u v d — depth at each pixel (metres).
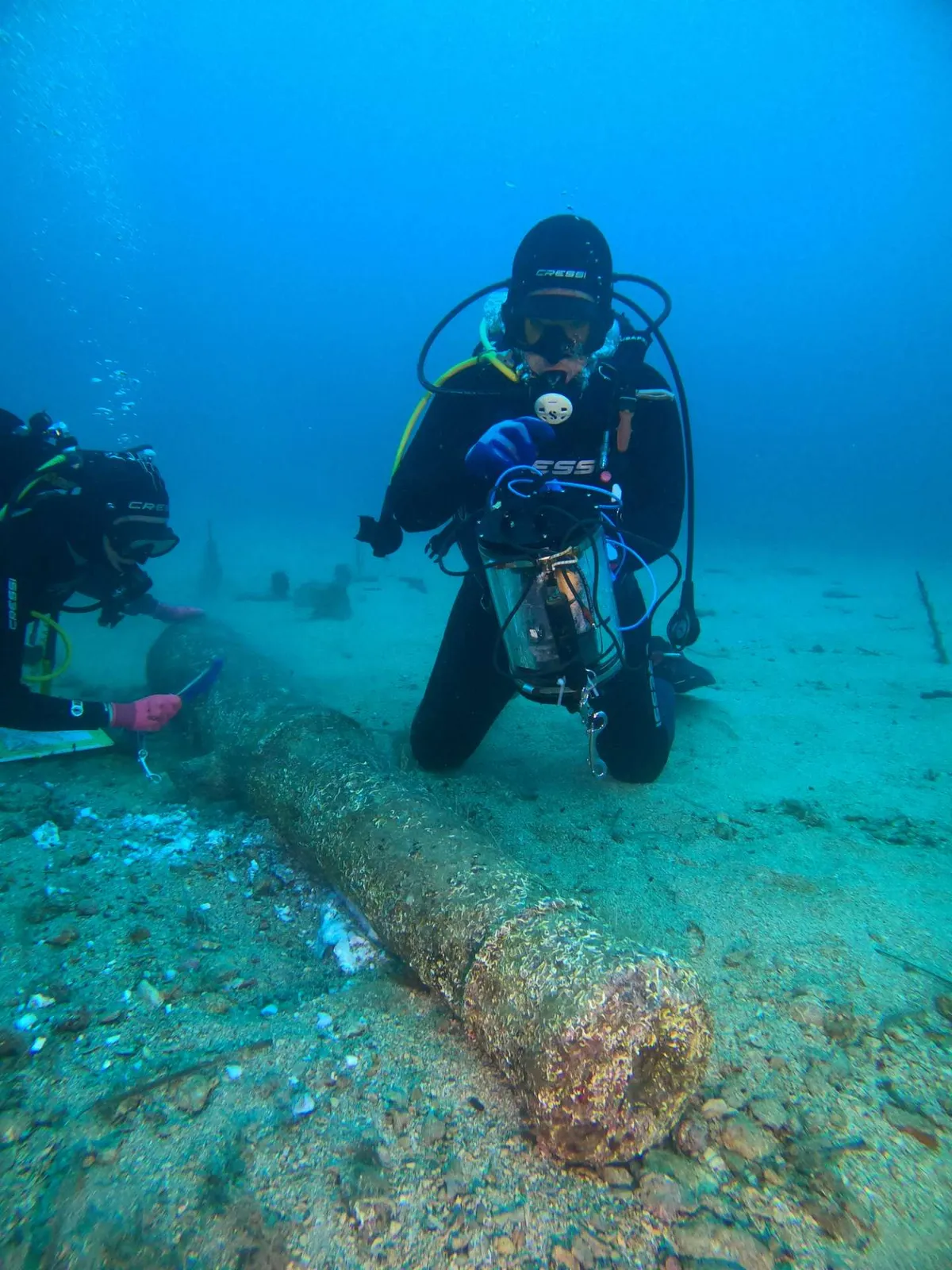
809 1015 2.08
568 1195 1.58
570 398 3.03
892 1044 1.99
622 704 3.37
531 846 3.12
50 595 3.10
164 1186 1.56
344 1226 1.49
